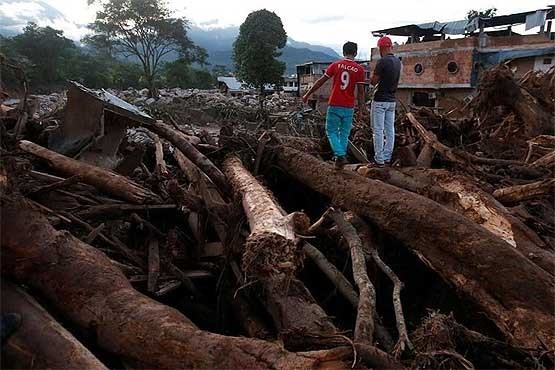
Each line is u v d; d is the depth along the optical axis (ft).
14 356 9.23
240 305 13.79
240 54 124.57
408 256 17.01
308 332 10.36
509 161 24.39
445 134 30.12
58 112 26.35
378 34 107.14
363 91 20.06
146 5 136.15
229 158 22.41
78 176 16.16
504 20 87.66
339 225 14.96
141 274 15.23
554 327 10.85
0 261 11.04
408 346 9.96
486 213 16.61
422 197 15.33
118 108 20.39
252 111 77.97
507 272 12.10
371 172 20.22
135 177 22.25
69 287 10.88
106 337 10.19
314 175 19.90
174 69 169.89
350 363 8.87
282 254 10.39
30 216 11.69
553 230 18.47
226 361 9.02
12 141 15.25
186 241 17.75
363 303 11.51
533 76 34.58
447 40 89.15
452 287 13.58
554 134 30.40
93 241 16.15
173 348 9.44
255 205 13.58
